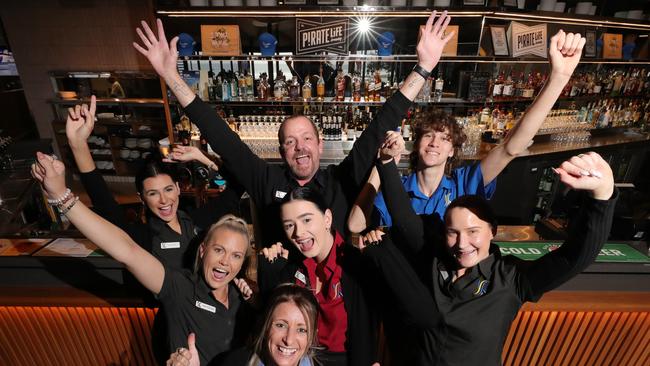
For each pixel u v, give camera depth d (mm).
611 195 1174
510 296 1422
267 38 3967
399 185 1665
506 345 2346
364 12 3803
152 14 3785
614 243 2391
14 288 2066
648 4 4598
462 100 4316
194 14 3840
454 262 1521
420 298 1451
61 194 1327
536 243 2393
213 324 1576
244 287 1683
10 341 2244
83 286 2070
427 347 1513
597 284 2117
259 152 4410
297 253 1779
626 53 4695
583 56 4531
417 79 1912
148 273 1477
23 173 3840
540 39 4172
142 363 2359
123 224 1866
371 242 1529
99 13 5520
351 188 2031
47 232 2416
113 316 2186
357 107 4547
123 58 5750
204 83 4234
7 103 6613
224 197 2279
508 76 4637
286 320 1418
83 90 5848
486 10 3793
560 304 2094
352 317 1600
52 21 5539
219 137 2045
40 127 6062
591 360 2355
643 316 2188
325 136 4469
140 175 1859
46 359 2334
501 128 4594
